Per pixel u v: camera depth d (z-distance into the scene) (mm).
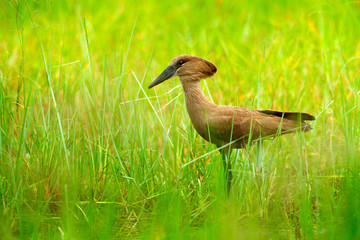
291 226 9312
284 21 19250
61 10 19797
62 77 14391
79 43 17266
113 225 9469
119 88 11555
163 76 10820
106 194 10336
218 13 22062
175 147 10805
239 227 9234
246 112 10211
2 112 11039
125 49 17094
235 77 15312
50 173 10445
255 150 10727
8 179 9906
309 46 16391
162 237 8742
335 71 14156
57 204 10000
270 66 14969
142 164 10695
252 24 19812
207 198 10266
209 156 11117
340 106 12242
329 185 10297
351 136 10438
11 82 13680
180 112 12508
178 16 21656
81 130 10961
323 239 8648
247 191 9812
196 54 16609
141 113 12086
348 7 17766
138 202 9992
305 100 13883
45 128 10742
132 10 21422
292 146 11820
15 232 9211
